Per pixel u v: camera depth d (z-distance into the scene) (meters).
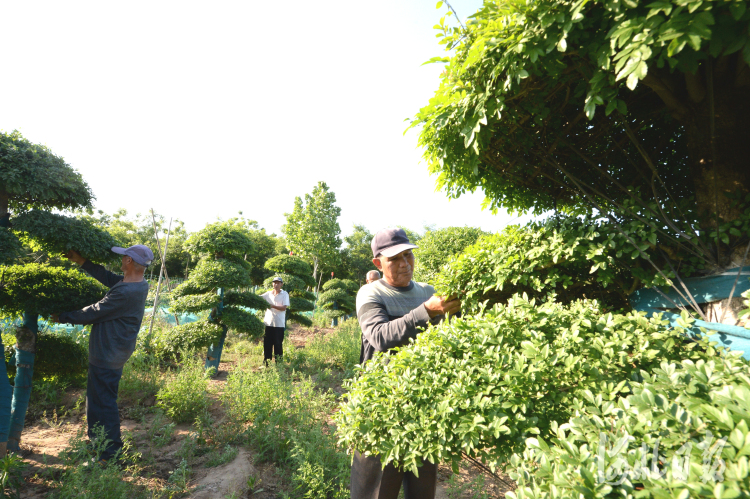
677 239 1.95
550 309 1.77
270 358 7.93
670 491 0.87
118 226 40.44
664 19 1.32
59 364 4.25
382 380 1.79
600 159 2.66
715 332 1.52
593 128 2.59
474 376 1.58
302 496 3.23
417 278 9.09
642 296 2.08
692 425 1.02
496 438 1.37
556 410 1.44
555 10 1.61
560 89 2.18
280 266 12.04
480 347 1.67
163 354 7.13
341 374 7.50
